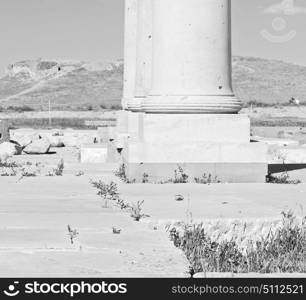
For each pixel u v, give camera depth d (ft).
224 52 133.18
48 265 68.18
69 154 244.22
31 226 84.69
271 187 122.93
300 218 88.69
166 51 132.46
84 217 91.09
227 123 131.64
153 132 131.64
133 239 79.00
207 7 131.75
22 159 208.64
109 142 205.05
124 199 106.83
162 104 131.54
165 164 130.62
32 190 118.21
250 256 79.82
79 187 122.62
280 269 74.33
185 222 86.99
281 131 410.11
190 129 131.54
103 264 68.69
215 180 130.62
